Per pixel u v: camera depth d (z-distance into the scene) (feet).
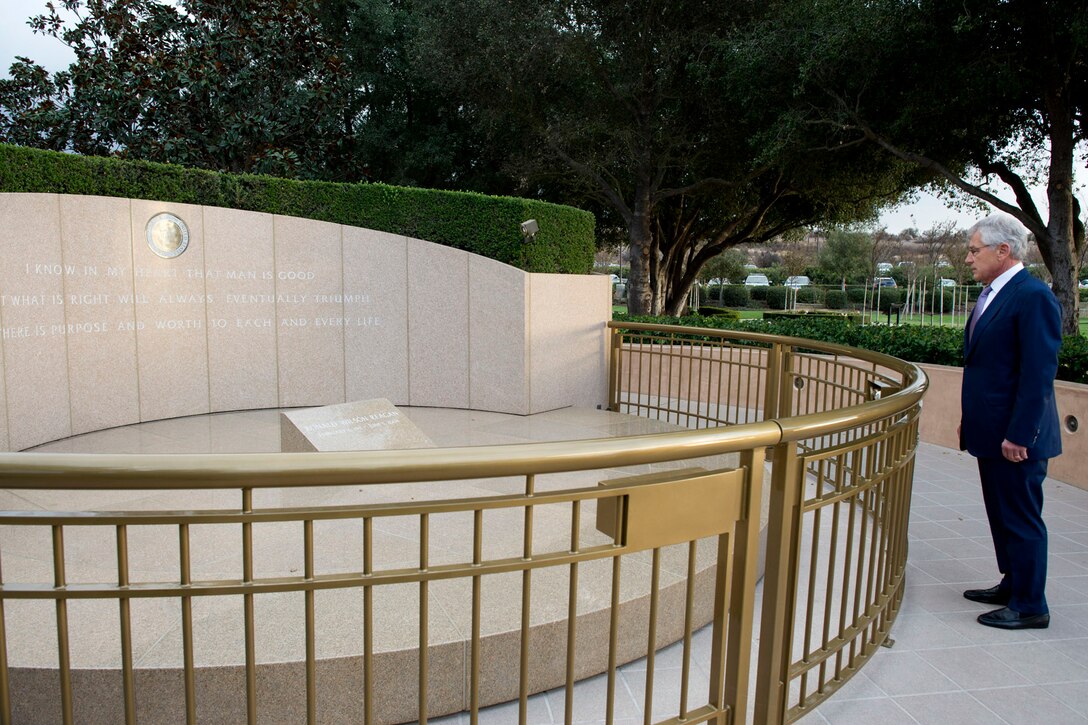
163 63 44.09
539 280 26.02
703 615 11.30
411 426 17.70
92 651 8.49
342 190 27.71
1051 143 42.01
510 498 5.70
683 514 6.48
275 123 46.47
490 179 63.67
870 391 16.40
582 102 56.59
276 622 9.32
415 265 27.20
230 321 25.76
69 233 21.61
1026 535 11.23
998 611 11.51
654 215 67.97
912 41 39.83
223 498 15.16
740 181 58.08
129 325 23.41
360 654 8.45
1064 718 8.94
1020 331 10.84
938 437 25.93
